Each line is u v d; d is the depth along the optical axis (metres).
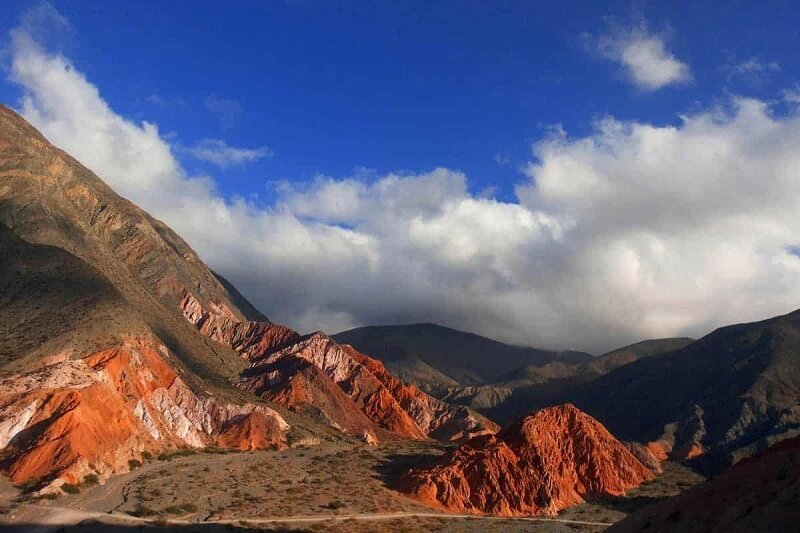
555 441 143.12
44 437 96.75
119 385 123.44
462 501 115.38
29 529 72.44
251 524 84.25
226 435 142.38
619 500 130.50
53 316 129.00
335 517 93.12
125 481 99.38
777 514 41.09
